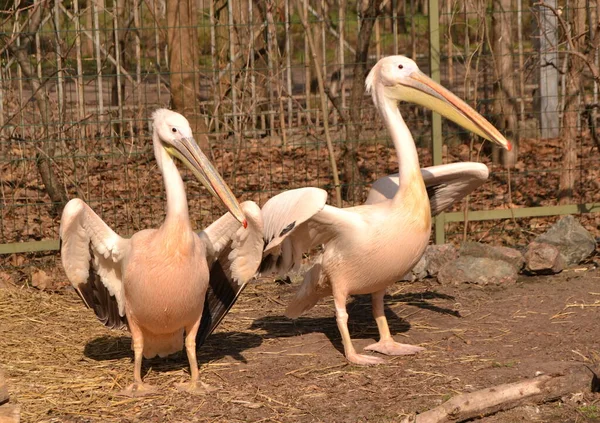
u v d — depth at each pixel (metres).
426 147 11.16
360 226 5.22
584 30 8.22
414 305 6.62
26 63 8.17
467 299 6.70
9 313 6.38
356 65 9.00
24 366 5.37
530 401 4.68
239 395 4.91
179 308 4.83
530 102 12.12
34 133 8.87
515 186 9.58
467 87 8.92
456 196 6.00
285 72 12.54
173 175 4.81
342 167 9.91
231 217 5.10
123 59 12.05
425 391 4.88
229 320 6.43
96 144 9.62
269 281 7.38
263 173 9.99
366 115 11.12
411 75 5.44
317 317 6.47
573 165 8.39
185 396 4.90
